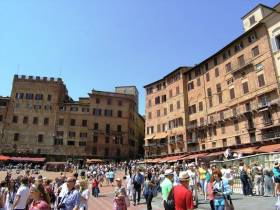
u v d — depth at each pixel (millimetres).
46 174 56125
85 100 87750
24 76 82000
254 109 45781
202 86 60344
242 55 50438
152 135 72562
